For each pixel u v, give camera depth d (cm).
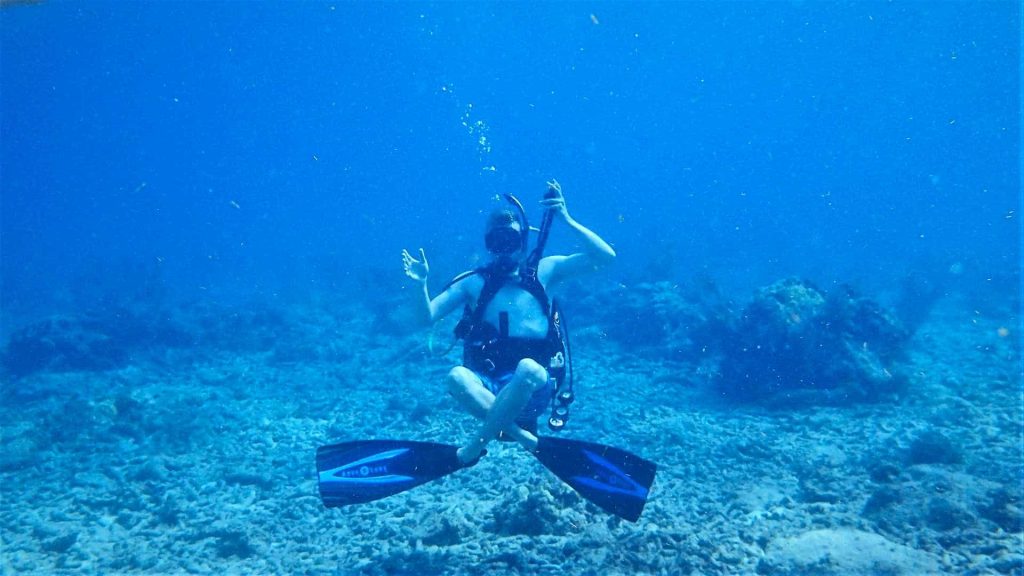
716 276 2623
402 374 1302
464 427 920
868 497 600
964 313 1773
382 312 1845
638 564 454
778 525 550
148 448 914
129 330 1683
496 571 457
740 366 1062
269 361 1516
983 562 444
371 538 575
